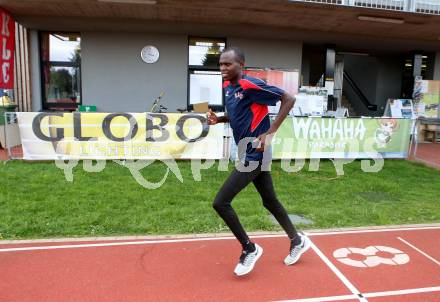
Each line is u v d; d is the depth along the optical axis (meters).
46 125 7.58
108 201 5.57
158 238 4.43
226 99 3.52
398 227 4.96
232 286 3.46
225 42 11.91
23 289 3.34
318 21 9.98
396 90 15.56
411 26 10.38
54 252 4.03
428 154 10.62
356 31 11.01
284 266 3.84
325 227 4.91
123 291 3.34
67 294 3.27
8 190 5.91
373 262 3.97
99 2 8.45
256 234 4.61
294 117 8.16
